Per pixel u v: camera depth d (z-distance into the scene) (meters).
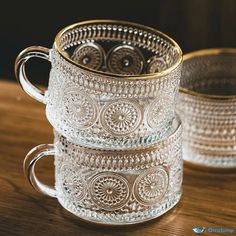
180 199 0.64
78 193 0.59
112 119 0.56
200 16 0.94
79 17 1.00
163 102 0.57
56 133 0.59
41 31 1.03
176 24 0.96
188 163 0.68
